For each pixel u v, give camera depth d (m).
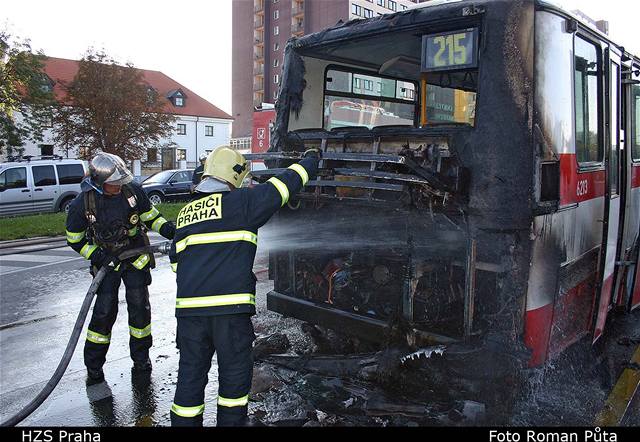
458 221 3.25
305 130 4.25
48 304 6.53
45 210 17.22
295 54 4.44
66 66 48.41
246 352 2.96
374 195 3.54
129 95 31.94
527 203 3.02
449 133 3.27
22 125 28.14
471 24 3.26
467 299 3.20
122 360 4.65
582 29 3.62
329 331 4.67
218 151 3.14
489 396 3.15
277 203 3.01
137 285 4.20
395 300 3.64
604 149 4.02
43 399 3.30
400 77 5.22
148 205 4.20
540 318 3.16
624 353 4.52
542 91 3.08
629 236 4.89
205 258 2.92
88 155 33.09
